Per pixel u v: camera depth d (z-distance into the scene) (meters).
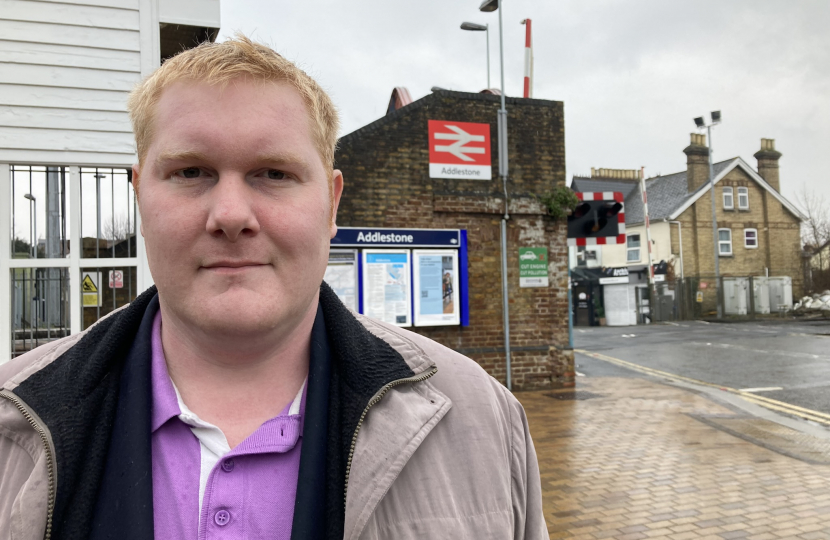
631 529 4.05
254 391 1.09
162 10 5.06
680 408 8.04
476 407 1.20
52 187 4.83
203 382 1.08
